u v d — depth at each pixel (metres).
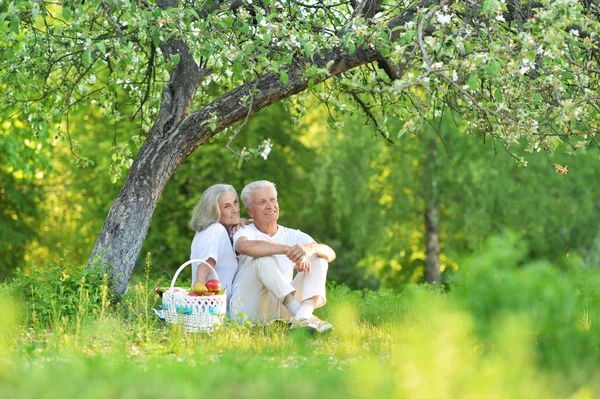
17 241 25.59
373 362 4.95
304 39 7.75
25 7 7.40
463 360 4.44
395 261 32.59
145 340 6.41
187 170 28.70
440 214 30.78
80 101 11.76
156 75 12.13
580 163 27.08
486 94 9.09
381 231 29.19
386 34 8.05
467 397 3.90
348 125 28.61
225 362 5.05
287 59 7.75
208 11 9.29
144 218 8.99
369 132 27.83
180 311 7.04
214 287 7.24
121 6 7.32
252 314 7.66
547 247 27.73
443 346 4.29
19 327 6.96
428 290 12.57
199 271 7.76
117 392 4.14
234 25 8.51
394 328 7.54
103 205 29.06
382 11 9.68
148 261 8.21
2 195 26.05
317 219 37.12
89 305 7.57
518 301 4.39
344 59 9.01
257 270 7.53
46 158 22.06
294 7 9.10
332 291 12.59
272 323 7.43
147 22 7.71
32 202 26.44
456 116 26.11
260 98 9.19
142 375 4.53
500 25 7.93
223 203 8.04
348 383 4.37
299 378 4.52
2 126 19.17
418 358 4.24
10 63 10.08
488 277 4.46
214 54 8.14
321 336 7.07
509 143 7.68
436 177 27.92
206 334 6.81
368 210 29.20
